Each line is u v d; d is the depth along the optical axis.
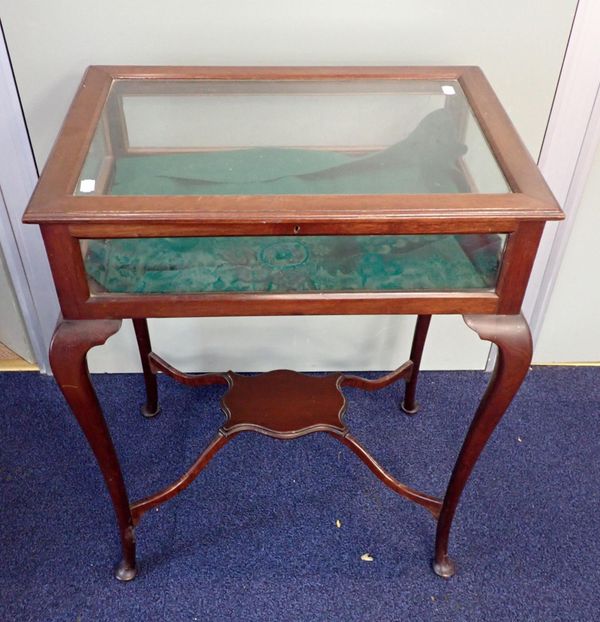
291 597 1.34
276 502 1.50
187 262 1.00
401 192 1.00
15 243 1.54
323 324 1.68
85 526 1.45
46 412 1.67
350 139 1.16
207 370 1.77
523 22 1.33
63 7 1.28
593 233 1.59
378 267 1.02
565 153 1.46
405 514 1.49
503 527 1.47
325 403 1.40
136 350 1.73
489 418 1.15
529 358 1.06
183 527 1.45
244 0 1.29
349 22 1.33
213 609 1.32
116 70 1.27
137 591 1.35
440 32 1.34
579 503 1.52
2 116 1.37
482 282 1.03
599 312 1.73
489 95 1.21
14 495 1.50
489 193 0.97
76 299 1.00
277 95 1.25
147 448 1.60
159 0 1.29
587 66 1.36
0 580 1.36
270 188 1.02
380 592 1.36
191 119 1.20
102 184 1.00
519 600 1.35
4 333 1.75
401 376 1.60
